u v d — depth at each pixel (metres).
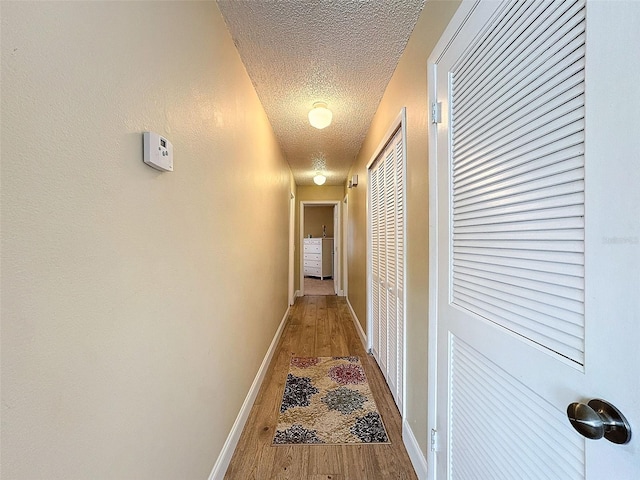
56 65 0.56
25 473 0.50
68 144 0.58
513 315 0.78
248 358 2.00
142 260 0.83
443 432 1.19
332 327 4.00
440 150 1.21
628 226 0.48
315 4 1.35
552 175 0.65
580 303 0.58
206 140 1.26
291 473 1.48
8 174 0.48
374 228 2.80
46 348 0.54
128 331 0.77
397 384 1.99
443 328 1.19
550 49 0.65
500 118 0.83
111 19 0.70
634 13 0.47
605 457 0.52
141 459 0.82
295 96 2.23
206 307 1.27
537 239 0.69
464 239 1.04
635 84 0.47
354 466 1.52
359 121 2.72
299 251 6.19
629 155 0.48
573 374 0.59
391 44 1.64
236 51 1.67
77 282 0.61
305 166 4.49
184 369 1.08
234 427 1.66
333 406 2.07
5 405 0.47
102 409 0.68
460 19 1.04
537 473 0.68
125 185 0.75
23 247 0.50
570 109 0.60
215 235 1.37
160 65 0.91
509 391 0.79
